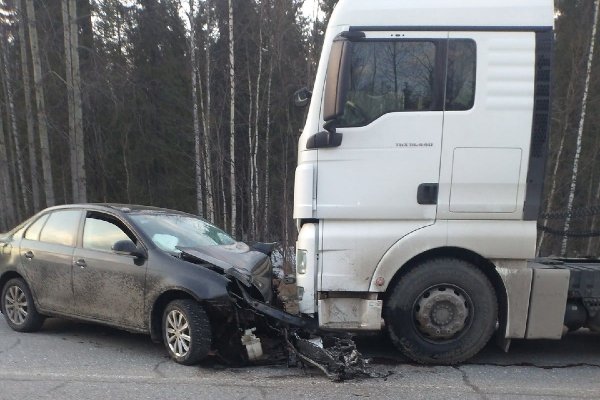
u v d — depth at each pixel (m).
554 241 10.81
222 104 17.75
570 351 5.14
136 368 4.47
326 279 4.38
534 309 4.35
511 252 4.30
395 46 4.25
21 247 5.76
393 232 4.33
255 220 16.61
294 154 17.95
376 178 4.31
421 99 4.27
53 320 6.36
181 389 3.95
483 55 4.21
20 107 19.97
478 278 4.35
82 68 17.48
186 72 19.77
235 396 3.81
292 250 10.46
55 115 18.81
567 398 3.82
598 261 5.31
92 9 19.69
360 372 4.29
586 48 17.56
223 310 4.39
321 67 4.38
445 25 4.23
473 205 4.29
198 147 17.23
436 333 4.41
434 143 4.27
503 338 4.45
